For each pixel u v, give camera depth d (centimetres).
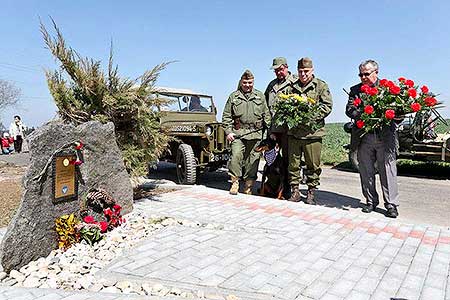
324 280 285
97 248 348
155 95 548
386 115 452
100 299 250
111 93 503
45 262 317
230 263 314
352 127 525
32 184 322
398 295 263
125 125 534
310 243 368
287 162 606
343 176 960
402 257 335
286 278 287
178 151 767
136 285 277
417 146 959
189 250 343
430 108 466
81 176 387
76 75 489
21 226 309
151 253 334
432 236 396
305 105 508
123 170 457
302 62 527
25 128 1789
